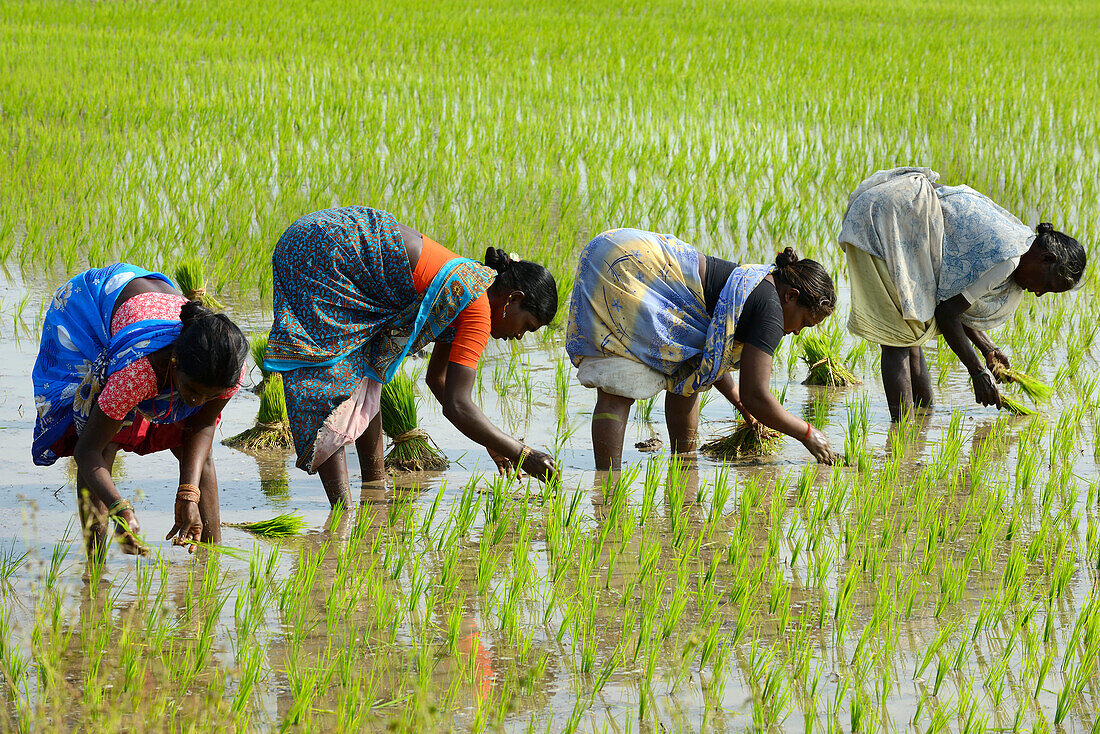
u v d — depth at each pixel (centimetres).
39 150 1691
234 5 3462
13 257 1258
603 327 732
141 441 576
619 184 1659
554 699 459
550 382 962
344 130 1922
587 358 747
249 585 549
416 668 479
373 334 648
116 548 598
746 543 602
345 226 634
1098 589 568
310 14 3362
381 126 1952
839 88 2419
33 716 427
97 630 502
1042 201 1659
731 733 437
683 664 478
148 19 3141
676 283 728
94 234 1311
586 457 788
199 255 1288
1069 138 2006
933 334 877
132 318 540
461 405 660
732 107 2247
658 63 2697
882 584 567
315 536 627
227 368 494
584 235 1461
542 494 686
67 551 581
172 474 718
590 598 547
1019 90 2397
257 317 1098
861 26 3631
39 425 570
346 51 2759
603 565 596
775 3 4188
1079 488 724
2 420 803
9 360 938
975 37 3372
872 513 648
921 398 921
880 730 441
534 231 1456
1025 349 1060
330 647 494
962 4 4406
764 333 709
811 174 1733
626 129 2003
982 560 592
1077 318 1173
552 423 861
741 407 802
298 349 629
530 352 1049
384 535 630
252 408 872
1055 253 826
